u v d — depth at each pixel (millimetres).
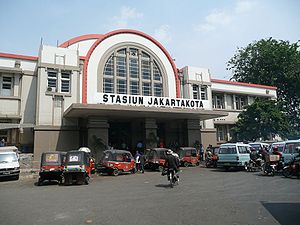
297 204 7543
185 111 21672
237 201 8102
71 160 12930
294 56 36562
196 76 28328
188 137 25578
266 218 6184
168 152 11625
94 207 7562
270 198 8445
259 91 34438
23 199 9016
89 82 22969
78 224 5969
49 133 20438
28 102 21516
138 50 26016
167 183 12414
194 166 21922
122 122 26000
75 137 21406
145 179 14164
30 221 6266
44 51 21344
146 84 25953
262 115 27203
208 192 9766
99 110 18859
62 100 21422
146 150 21234
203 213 6715
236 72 43625
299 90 37750
